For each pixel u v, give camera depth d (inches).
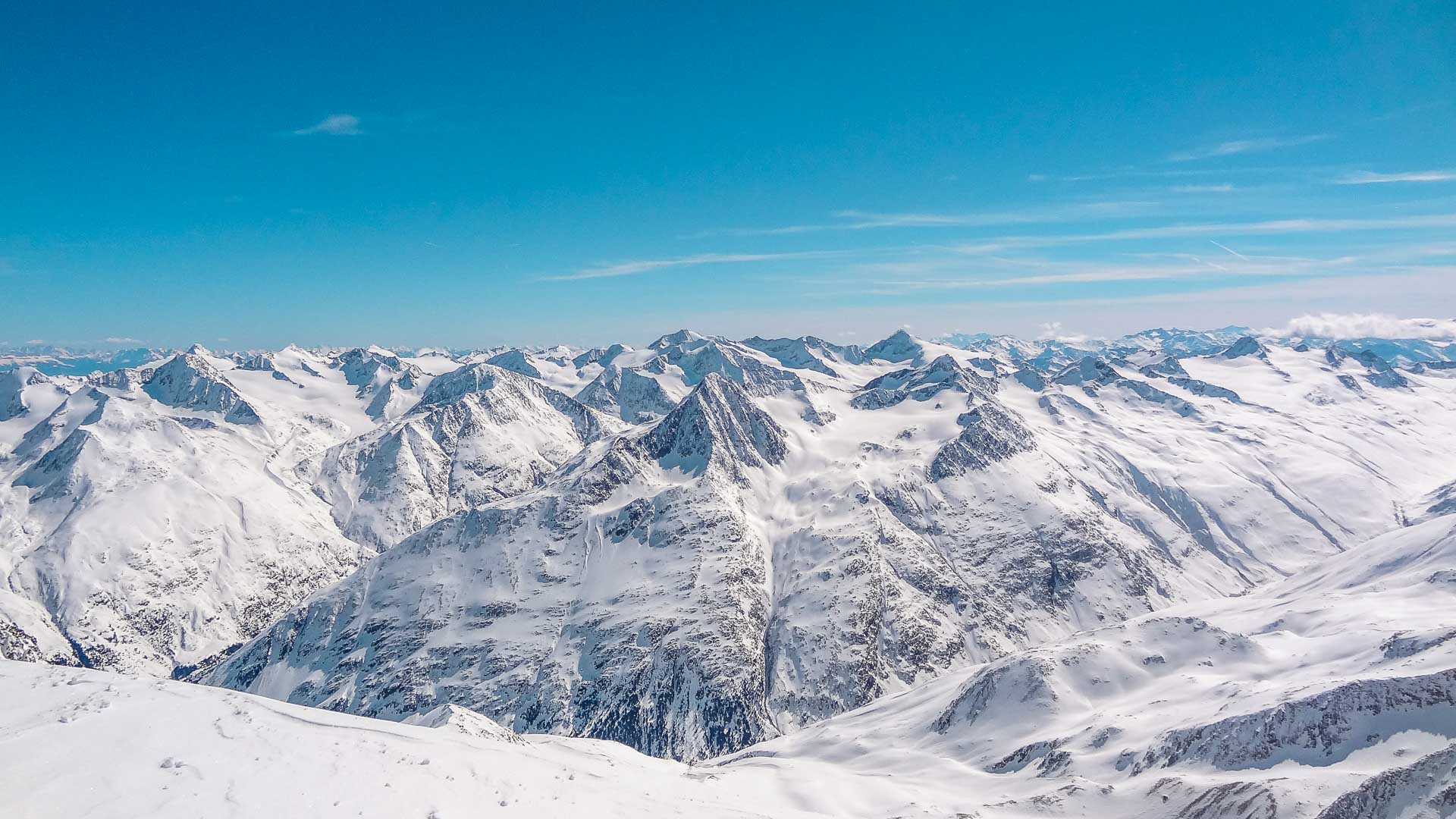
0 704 1529.3
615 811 1560.0
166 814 1136.2
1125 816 2603.3
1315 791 2244.1
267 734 1563.7
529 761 1902.1
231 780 1290.6
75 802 1142.3
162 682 1882.4
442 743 1847.9
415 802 1325.0
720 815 1749.5
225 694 1882.4
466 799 1398.9
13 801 1113.4
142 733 1449.3
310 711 1920.5
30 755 1279.5
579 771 2033.7
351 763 1459.2
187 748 1408.7
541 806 1459.2
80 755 1304.1
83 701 1596.9
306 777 1348.4
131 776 1253.7
